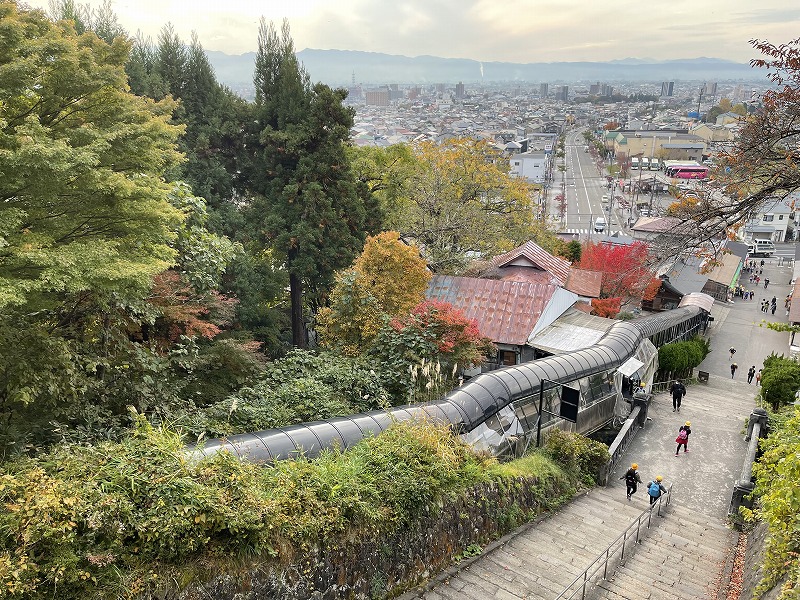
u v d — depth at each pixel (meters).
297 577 6.84
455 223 33.38
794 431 9.93
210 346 15.66
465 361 16.44
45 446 8.78
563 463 13.84
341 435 10.17
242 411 11.99
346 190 28.42
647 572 9.98
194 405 12.45
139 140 9.59
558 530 11.19
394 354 16.05
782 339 40.34
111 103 9.78
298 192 27.72
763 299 52.22
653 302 45.38
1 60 8.39
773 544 8.14
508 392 13.62
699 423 18.67
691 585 9.71
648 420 18.95
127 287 9.57
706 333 40.75
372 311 18.23
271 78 31.14
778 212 77.81
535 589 8.72
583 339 22.38
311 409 12.86
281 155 28.27
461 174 37.34
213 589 6.15
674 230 10.63
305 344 30.61
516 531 10.82
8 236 8.27
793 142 9.55
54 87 9.07
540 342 22.61
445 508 9.20
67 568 5.42
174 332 14.44
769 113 9.57
